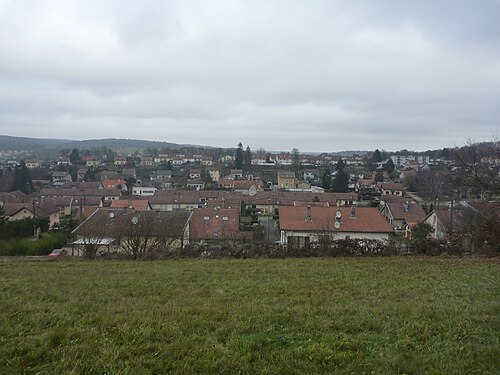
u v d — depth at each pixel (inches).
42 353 218.8
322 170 5093.5
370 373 197.8
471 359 207.5
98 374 196.1
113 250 1071.6
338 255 808.9
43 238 1229.7
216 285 441.4
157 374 198.4
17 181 3474.4
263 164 5812.0
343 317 291.0
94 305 333.7
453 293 386.9
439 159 5487.2
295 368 203.0
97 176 4532.5
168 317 290.0
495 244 792.9
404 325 268.7
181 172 4963.1
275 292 396.5
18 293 399.2
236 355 217.2
